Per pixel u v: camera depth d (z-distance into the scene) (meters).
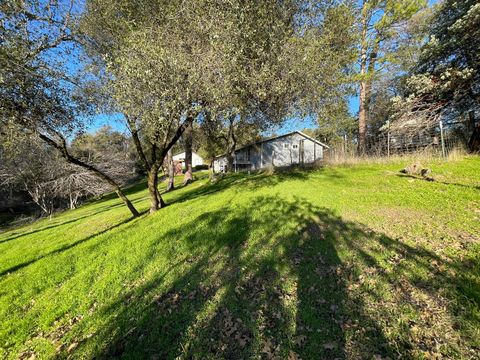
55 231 9.19
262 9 6.29
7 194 20.64
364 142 13.42
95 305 3.54
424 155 10.08
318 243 4.33
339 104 10.40
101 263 4.72
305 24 7.17
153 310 3.22
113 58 6.13
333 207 6.02
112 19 6.48
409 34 12.09
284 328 2.65
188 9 5.52
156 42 5.45
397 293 2.89
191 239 5.19
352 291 3.05
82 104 6.71
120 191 8.44
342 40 8.79
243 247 4.61
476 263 3.12
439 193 5.96
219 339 2.63
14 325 3.29
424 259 3.42
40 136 6.40
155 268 4.30
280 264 3.86
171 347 2.61
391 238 4.17
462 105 10.73
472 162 8.26
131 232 6.28
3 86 5.09
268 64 6.31
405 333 2.36
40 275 4.64
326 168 11.84
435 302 2.66
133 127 7.56
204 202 8.47
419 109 11.07
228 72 5.69
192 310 3.13
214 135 16.86
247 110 8.85
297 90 7.43
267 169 14.62
